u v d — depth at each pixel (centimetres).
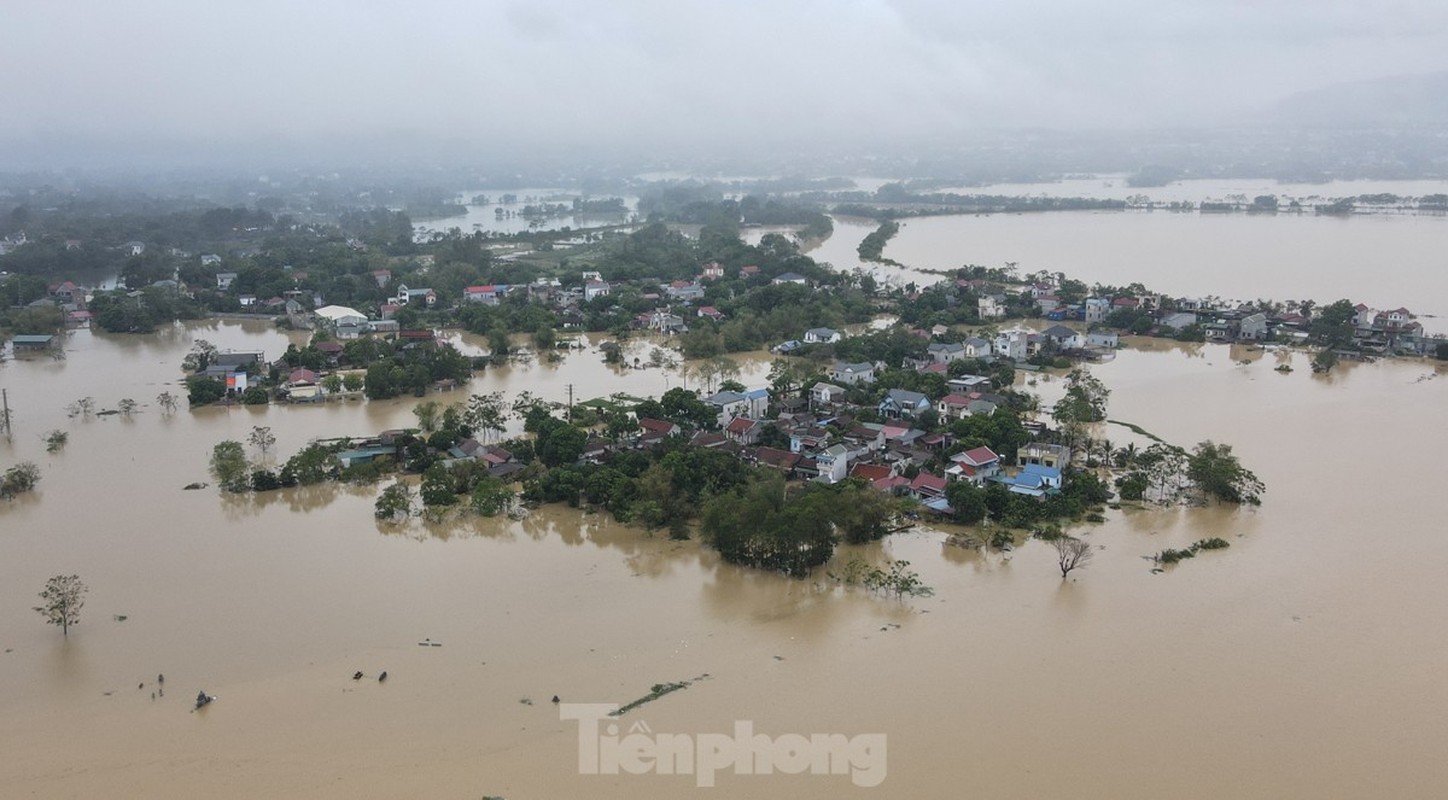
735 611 7819
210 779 5728
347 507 10238
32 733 6228
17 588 8256
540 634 7425
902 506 9831
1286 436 12238
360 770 5784
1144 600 7919
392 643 7300
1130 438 12219
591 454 11269
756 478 10138
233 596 8100
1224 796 5525
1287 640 7250
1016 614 7706
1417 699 6469
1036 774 5706
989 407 12825
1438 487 10369
